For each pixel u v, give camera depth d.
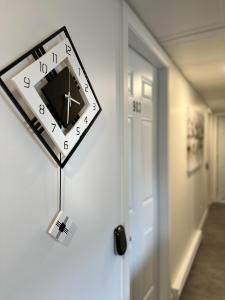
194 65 2.38
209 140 5.80
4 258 0.62
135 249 1.72
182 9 1.36
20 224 0.66
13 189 0.64
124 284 1.23
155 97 2.07
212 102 4.64
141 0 1.25
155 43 1.74
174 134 2.37
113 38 1.16
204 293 2.42
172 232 2.31
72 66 0.85
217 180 6.33
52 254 0.77
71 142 0.85
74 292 0.88
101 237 1.05
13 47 0.64
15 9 0.65
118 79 1.20
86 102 0.94
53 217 0.78
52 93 0.76
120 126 1.21
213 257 3.21
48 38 0.75
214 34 1.68
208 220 4.87
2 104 0.62
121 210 1.22
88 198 0.96
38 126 0.72
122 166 1.22
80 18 0.92
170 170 2.18
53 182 0.78
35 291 0.71
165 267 2.13
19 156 0.66
